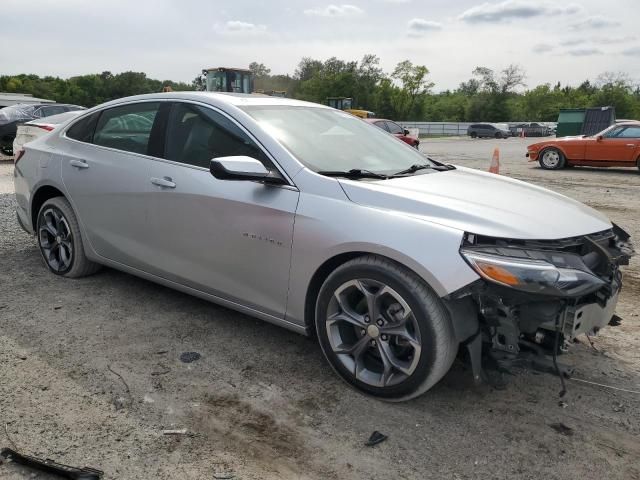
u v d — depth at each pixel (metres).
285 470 2.34
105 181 3.95
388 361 2.79
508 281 2.45
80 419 2.62
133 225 3.82
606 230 3.04
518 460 2.44
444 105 96.00
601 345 3.64
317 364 3.25
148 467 2.31
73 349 3.32
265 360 3.28
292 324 3.16
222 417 2.69
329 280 2.91
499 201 2.96
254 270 3.20
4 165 13.05
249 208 3.14
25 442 2.44
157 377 3.04
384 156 3.64
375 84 88.75
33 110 14.58
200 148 3.50
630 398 2.98
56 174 4.32
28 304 3.99
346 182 2.96
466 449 2.51
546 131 57.69
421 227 2.64
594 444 2.57
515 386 3.07
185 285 3.65
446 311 2.61
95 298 4.13
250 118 3.36
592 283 2.55
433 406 2.84
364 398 2.89
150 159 3.72
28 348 3.32
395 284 2.67
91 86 96.44
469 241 2.57
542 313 2.59
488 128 50.62
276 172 3.13
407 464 2.40
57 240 4.50
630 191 10.98
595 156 14.77
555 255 2.59
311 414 2.74
